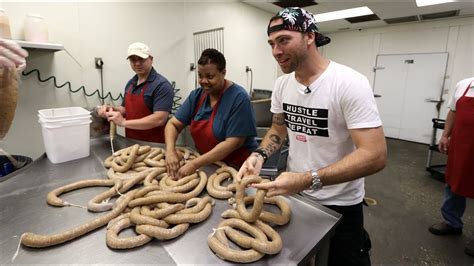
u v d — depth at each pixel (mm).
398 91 5535
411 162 4023
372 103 920
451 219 2164
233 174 1147
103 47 2449
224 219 851
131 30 2635
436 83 5066
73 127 1350
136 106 1979
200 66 1315
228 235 755
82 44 2307
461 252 1983
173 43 3047
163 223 787
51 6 2078
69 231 741
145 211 833
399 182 3246
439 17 4695
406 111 5480
